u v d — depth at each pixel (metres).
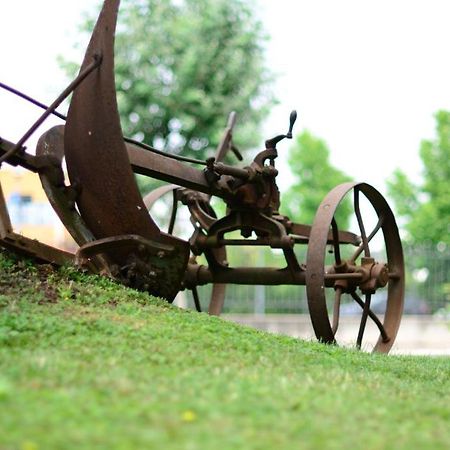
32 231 30.03
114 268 11.72
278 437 5.64
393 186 53.47
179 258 11.84
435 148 48.97
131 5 31.52
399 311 14.71
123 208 11.58
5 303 9.58
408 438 5.99
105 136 11.38
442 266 28.28
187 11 32.31
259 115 32.19
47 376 6.86
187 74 31.09
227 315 27.34
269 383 7.39
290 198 64.50
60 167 12.03
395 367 10.33
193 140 31.94
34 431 5.34
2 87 11.62
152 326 9.47
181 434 5.54
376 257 26.09
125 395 6.41
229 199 13.32
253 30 32.38
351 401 6.98
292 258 13.82
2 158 11.15
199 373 7.58
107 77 11.26
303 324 27.30
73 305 10.01
